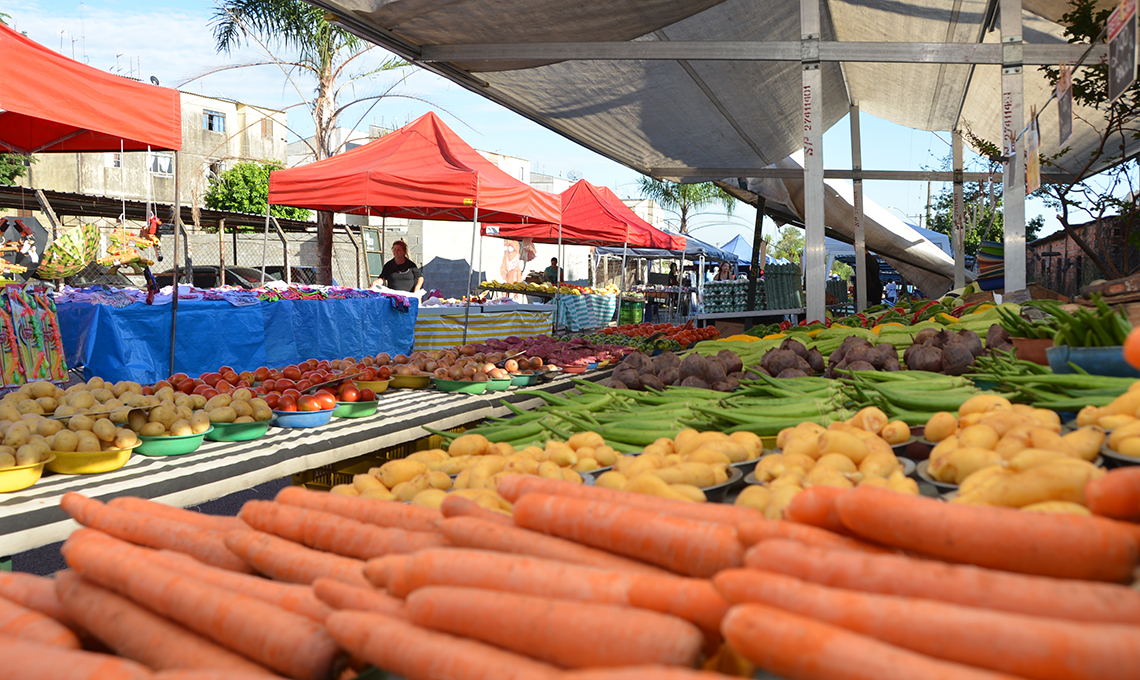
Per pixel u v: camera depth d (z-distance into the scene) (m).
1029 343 2.93
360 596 1.18
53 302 5.28
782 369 3.47
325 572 1.36
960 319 4.50
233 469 2.59
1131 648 0.72
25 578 1.45
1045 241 14.62
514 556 1.14
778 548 1.02
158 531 1.57
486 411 4.04
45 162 28.98
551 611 0.99
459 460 2.26
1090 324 2.44
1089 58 5.93
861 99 12.18
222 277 11.01
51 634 1.20
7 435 2.29
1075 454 1.54
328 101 16.23
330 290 8.48
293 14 15.29
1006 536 1.01
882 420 2.15
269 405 3.22
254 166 27.70
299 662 1.07
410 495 2.01
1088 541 0.97
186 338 6.28
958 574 0.92
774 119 10.13
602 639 0.94
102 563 1.32
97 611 1.28
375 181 8.62
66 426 2.51
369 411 3.59
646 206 46.66
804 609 0.89
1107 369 2.33
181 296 6.51
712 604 0.97
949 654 0.81
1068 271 13.35
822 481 1.58
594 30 6.33
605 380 5.23
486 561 1.13
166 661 1.15
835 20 9.23
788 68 8.28
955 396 2.54
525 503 1.37
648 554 1.21
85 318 5.79
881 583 0.94
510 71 7.57
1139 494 1.01
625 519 1.24
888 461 1.74
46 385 2.90
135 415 2.69
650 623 0.94
